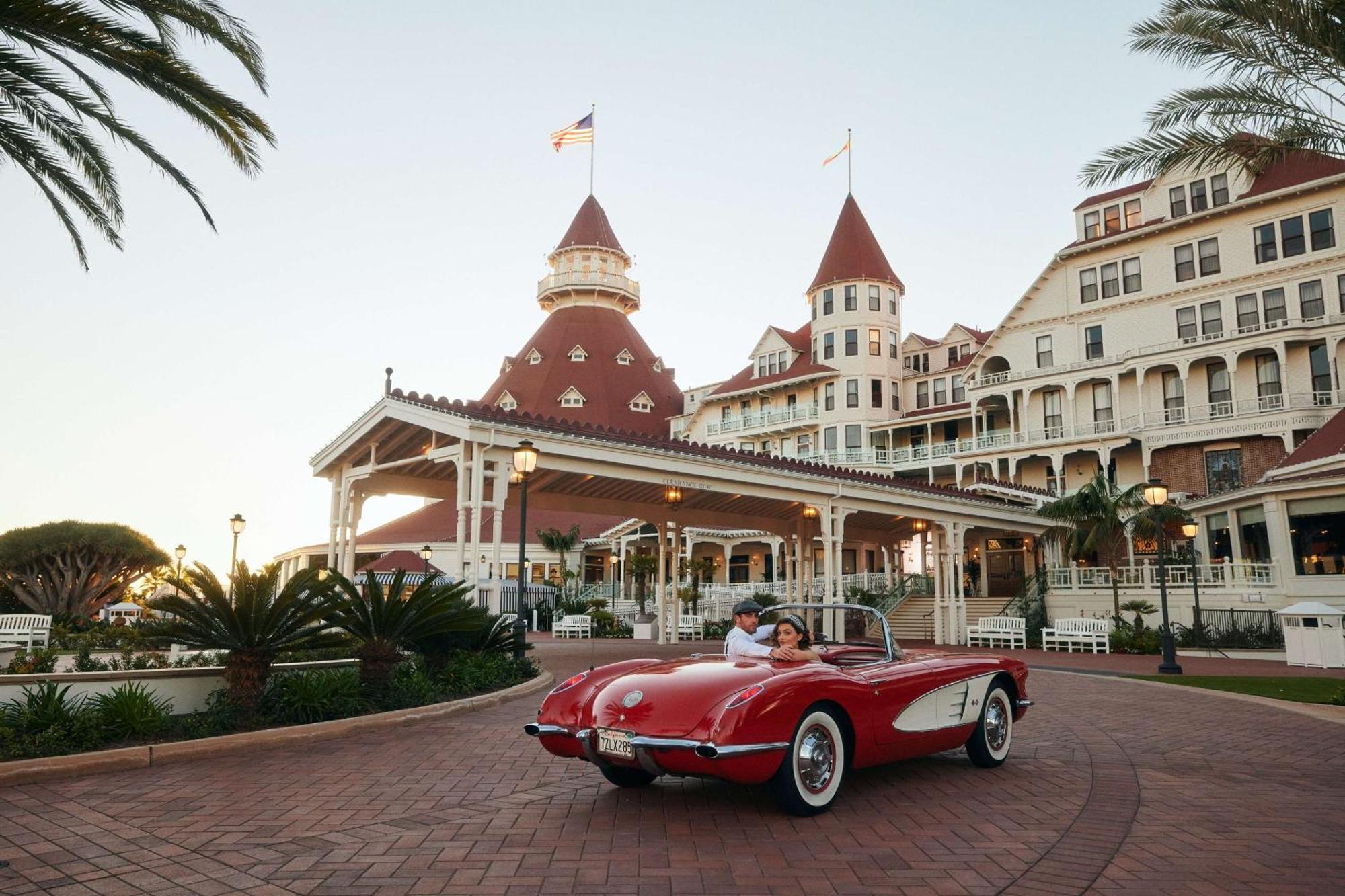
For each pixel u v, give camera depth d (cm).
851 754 582
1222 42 1266
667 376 7112
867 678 594
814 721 554
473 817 552
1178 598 2681
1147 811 569
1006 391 3975
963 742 684
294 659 1133
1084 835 510
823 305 4888
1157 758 766
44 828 525
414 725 947
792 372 4984
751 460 2031
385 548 5003
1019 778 673
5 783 642
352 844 491
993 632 2680
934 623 2992
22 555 2908
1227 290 3431
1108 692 1331
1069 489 3819
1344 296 3158
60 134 1194
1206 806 584
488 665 1237
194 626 867
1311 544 2389
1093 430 3694
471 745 816
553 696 602
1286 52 1250
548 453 1639
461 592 1145
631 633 3341
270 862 459
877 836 505
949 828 523
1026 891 414
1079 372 3741
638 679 568
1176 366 3444
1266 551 2767
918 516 2556
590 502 2255
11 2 974
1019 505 3244
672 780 660
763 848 480
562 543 4178
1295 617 1933
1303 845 493
